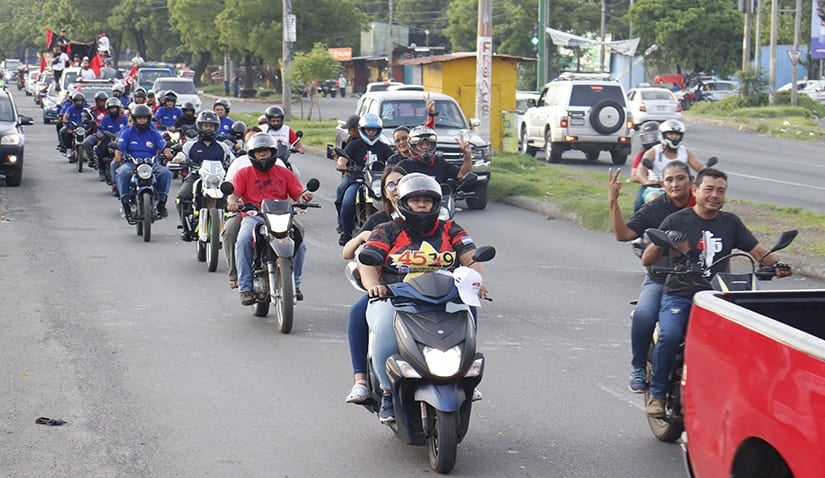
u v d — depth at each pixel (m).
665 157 17.52
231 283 15.59
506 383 11.84
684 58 98.38
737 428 6.62
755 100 75.44
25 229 23.66
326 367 12.45
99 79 55.81
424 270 9.67
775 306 7.77
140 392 11.33
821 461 5.62
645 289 9.92
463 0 120.19
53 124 62.25
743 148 49.84
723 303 7.09
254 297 14.77
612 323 14.91
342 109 86.81
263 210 14.31
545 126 42.06
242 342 13.66
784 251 19.69
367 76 131.25
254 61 113.19
